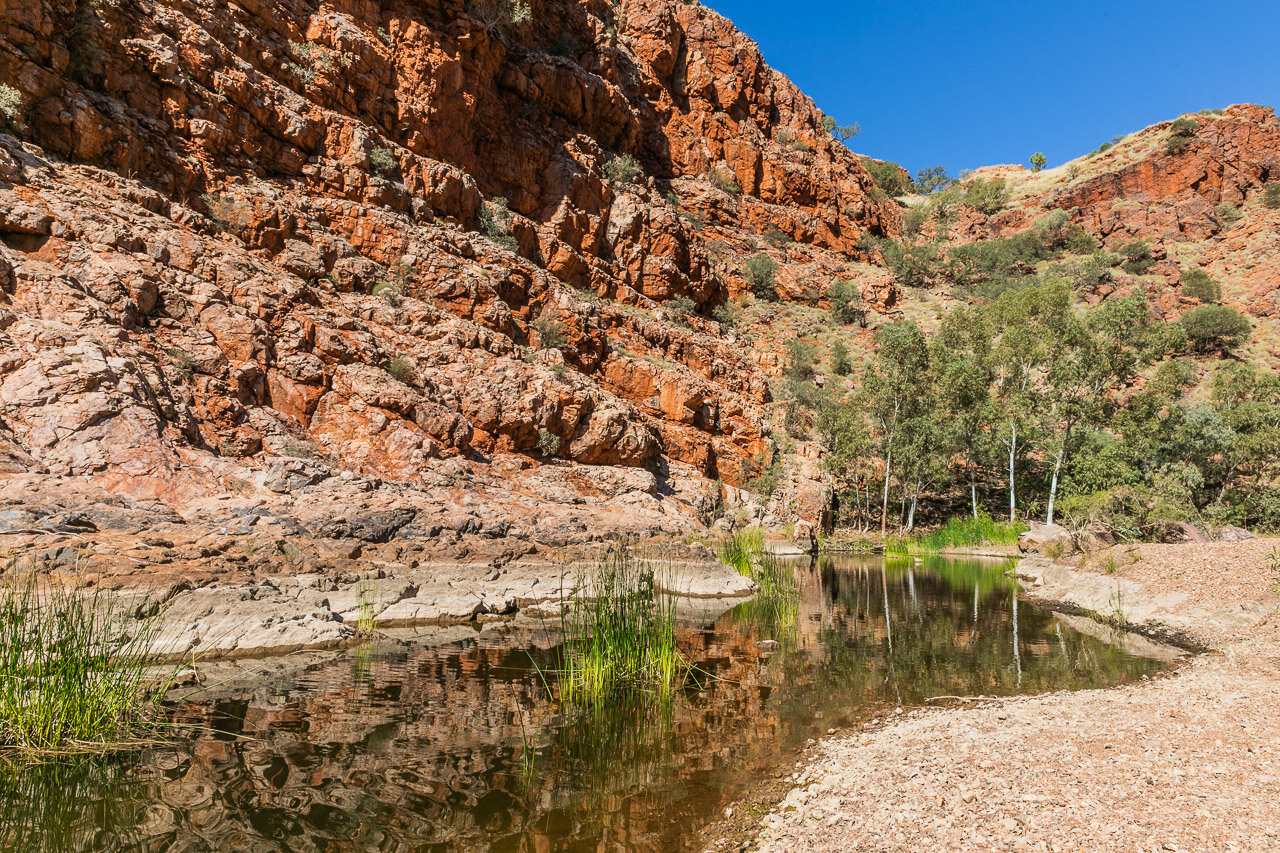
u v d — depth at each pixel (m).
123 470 16.33
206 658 10.31
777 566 27.23
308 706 8.16
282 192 30.30
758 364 60.00
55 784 5.76
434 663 10.62
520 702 8.66
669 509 33.19
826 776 6.47
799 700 9.34
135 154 25.44
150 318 21.47
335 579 14.04
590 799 5.91
